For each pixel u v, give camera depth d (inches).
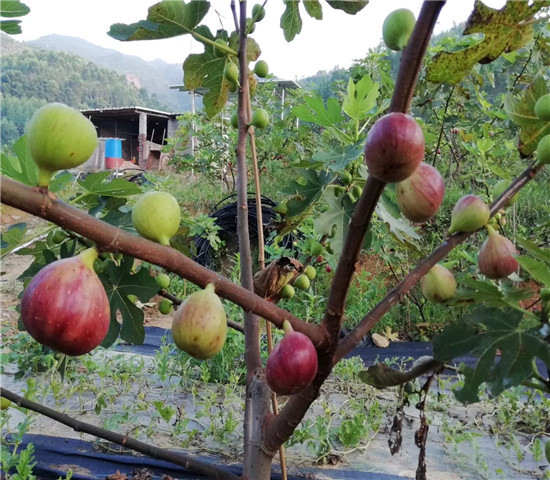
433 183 43.2
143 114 1040.2
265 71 88.5
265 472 66.7
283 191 91.3
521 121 58.2
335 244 80.9
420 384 173.9
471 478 130.5
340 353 53.9
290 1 91.7
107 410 163.8
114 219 68.6
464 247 234.2
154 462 137.5
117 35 75.6
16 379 171.6
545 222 87.7
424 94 249.3
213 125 466.9
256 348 74.7
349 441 139.3
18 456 129.6
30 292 35.9
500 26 48.5
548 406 148.9
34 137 33.7
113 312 71.3
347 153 81.7
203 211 486.0
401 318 265.3
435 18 36.5
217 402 171.8
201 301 40.6
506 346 48.7
